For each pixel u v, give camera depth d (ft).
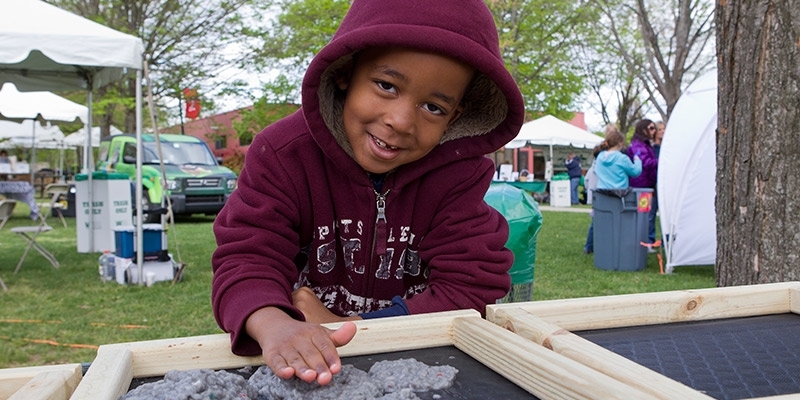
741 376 3.03
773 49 7.58
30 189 38.06
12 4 18.33
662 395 2.28
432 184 4.62
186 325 15.64
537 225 7.55
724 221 8.29
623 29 53.93
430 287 4.52
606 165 23.79
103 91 56.54
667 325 4.03
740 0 7.90
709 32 49.01
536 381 2.69
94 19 53.11
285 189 4.34
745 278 7.95
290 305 3.54
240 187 4.41
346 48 3.72
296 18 52.19
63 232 37.04
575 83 59.77
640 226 22.88
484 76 4.49
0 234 36.19
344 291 4.97
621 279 21.08
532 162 76.95
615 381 2.35
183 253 27.09
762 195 7.75
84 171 38.91
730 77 8.11
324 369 2.85
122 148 40.83
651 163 25.26
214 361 3.25
